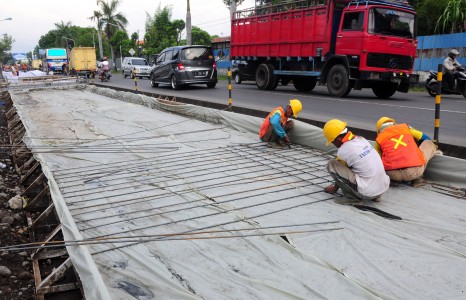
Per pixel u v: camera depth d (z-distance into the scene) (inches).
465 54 679.1
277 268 118.0
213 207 163.2
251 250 128.6
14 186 231.0
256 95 565.6
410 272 115.1
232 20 695.1
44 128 334.6
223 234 139.2
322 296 103.6
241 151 254.8
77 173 212.2
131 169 217.9
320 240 134.7
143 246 131.0
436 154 193.5
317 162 228.4
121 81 1021.2
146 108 439.5
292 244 132.0
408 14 484.7
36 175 246.5
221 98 522.9
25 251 152.8
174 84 681.6
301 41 550.9
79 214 158.7
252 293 106.1
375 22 458.6
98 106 459.2
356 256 124.6
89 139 290.5
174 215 156.6
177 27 1726.1
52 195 161.2
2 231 165.3
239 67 716.7
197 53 682.2
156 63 748.0
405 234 137.2
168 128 331.6
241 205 165.3
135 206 166.2
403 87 500.4
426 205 165.0
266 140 268.1
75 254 117.3
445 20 719.1
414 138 199.6
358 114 367.2
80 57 1314.0
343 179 160.6
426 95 559.8
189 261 122.3
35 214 190.5
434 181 194.1
